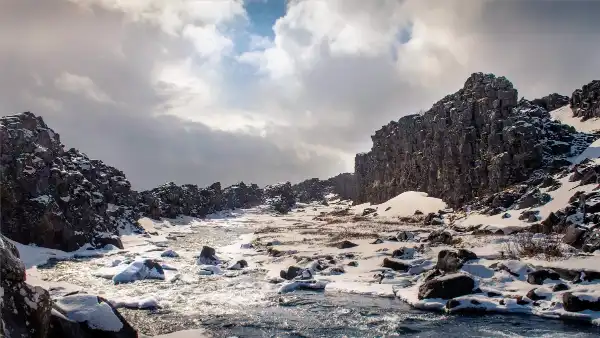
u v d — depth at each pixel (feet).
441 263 94.12
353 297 87.40
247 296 88.38
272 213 435.94
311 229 228.22
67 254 138.92
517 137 201.05
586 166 163.84
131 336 53.78
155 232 222.07
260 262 131.03
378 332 65.57
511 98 220.84
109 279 103.76
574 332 63.00
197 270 116.78
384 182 352.69
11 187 131.13
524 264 88.79
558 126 211.00
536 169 195.11
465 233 153.38
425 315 73.82
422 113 331.77
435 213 226.99
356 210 358.02
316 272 109.81
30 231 135.03
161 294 89.04
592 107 234.17
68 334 46.50
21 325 38.01
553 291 77.20
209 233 233.55
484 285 84.12
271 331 66.13
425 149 291.58
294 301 84.02
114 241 159.22
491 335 62.95
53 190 148.36
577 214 124.36
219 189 438.40
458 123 241.14
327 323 70.03
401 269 107.04
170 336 63.21
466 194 225.15
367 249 137.18
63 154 180.86
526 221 148.15
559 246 103.86
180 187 342.23
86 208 159.63
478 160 221.87
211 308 78.79
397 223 232.73
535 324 67.05
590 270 81.10
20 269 40.19
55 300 52.80
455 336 63.16
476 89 244.01
